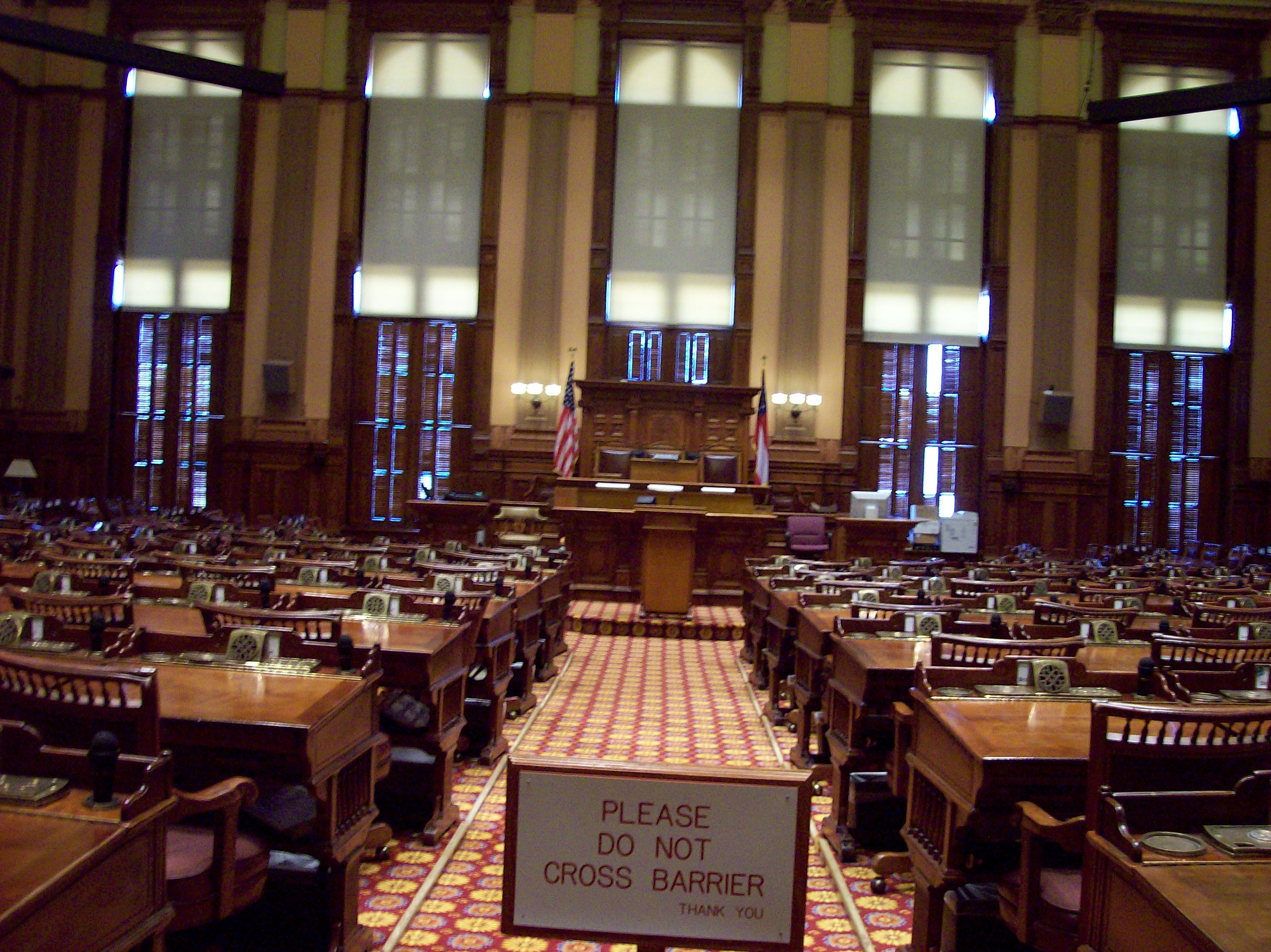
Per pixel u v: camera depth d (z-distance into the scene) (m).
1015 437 16.25
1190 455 16.70
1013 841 3.07
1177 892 1.97
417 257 16.53
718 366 16.33
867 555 13.33
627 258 16.36
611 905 1.94
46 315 16.50
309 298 16.33
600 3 16.28
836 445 16.08
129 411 16.75
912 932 3.37
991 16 16.28
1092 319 16.28
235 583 5.73
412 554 8.24
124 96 16.61
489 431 16.06
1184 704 2.98
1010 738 2.96
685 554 10.74
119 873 1.99
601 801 1.95
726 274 16.34
